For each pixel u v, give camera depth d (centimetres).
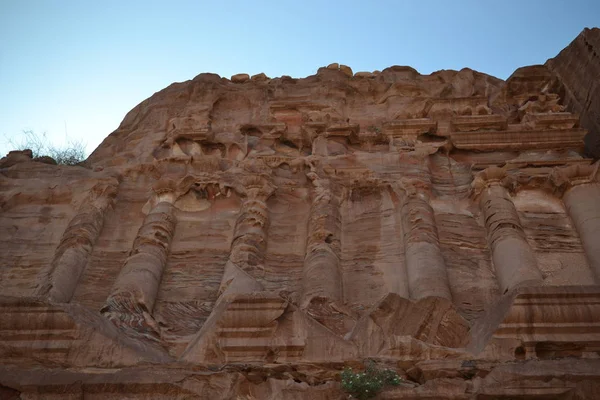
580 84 1925
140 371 893
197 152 1695
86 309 991
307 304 1127
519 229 1318
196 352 945
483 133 1661
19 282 1349
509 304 962
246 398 875
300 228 1443
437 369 889
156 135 1797
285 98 1927
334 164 1602
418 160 1595
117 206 1541
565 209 1414
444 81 2034
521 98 1969
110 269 1359
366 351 938
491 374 855
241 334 948
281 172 1606
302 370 913
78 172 1666
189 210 1502
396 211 1444
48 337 942
